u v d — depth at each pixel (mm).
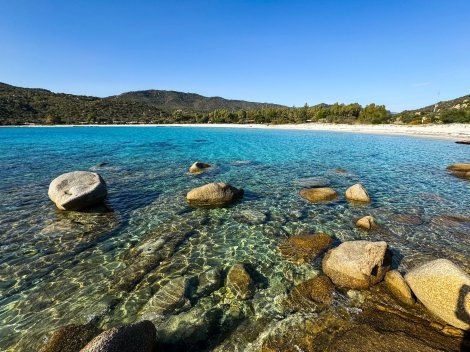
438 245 7535
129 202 11000
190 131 57156
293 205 10703
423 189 12859
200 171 16391
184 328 4699
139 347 3820
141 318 4941
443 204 10805
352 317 4848
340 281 5766
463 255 7016
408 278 5414
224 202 10867
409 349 4125
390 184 13727
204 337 4531
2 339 4512
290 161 20188
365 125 60625
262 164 19031
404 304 5117
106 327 4750
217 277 6090
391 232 8352
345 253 6133
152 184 13664
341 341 4328
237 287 5727
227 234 8234
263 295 5535
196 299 5410
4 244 7551
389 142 32219
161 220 9250
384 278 5785
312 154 23641
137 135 46062
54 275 6215
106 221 9125
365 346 4207
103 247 7434
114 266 6551
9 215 9523
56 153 23859
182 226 8773
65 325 4805
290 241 7680
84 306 5254
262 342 4406
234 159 21188
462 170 16391
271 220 9266
